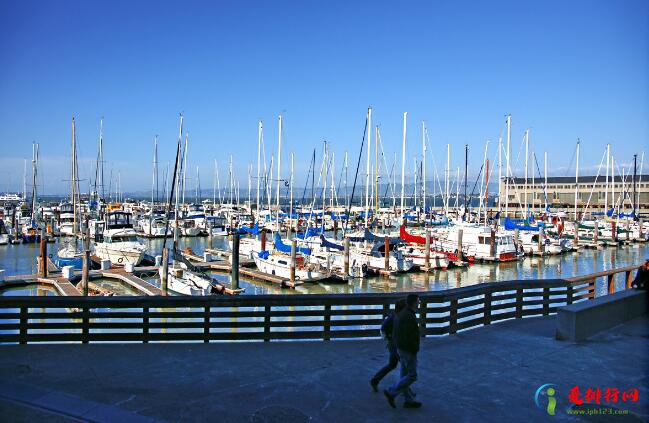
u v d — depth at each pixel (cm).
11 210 9575
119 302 1005
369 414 708
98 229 5928
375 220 6203
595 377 857
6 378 815
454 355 967
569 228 7512
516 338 1086
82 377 827
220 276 4181
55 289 3466
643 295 1281
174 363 902
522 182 12469
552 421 694
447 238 5441
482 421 692
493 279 4238
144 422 668
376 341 1051
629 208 10250
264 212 8894
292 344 1024
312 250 4522
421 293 1091
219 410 711
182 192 7250
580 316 1070
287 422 677
